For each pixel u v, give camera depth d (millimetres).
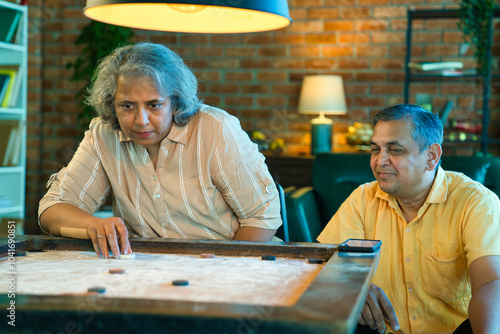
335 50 4641
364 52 4605
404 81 4488
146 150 1653
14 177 3863
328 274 953
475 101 4461
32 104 4922
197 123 1664
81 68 4793
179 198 1661
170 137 1618
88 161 1695
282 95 4742
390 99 4586
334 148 4684
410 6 4512
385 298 1371
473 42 4016
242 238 1676
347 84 4641
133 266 1176
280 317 690
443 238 1518
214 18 1608
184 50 4832
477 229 1426
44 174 4977
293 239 2398
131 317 725
